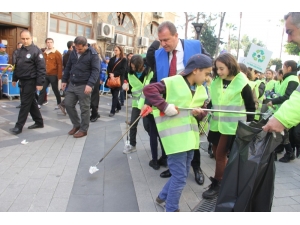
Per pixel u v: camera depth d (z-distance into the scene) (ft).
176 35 10.00
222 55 9.56
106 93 38.52
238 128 6.95
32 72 15.65
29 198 9.23
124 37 50.57
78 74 15.74
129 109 27.48
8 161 12.10
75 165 12.19
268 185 6.99
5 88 25.76
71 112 16.38
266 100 15.85
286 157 14.94
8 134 15.72
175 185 8.05
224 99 9.80
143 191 10.22
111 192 10.04
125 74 22.65
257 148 6.76
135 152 14.49
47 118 20.38
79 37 15.24
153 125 11.98
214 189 9.94
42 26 37.14
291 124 6.03
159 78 10.77
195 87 8.48
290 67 14.76
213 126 10.30
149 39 60.29
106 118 22.33
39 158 12.68
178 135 7.85
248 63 18.79
